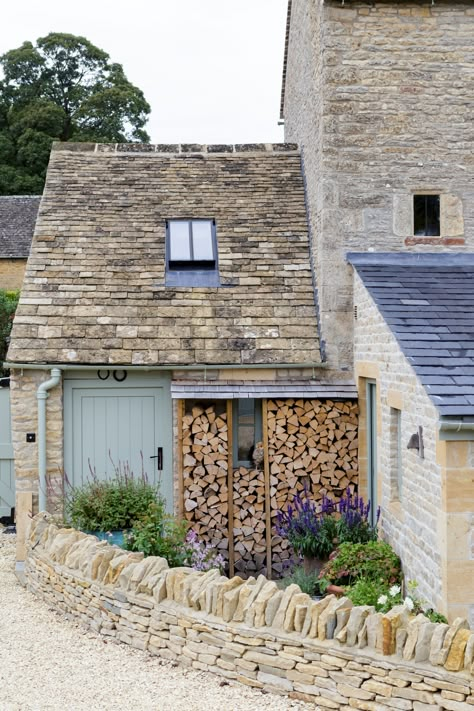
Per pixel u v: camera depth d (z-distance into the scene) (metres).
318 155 11.19
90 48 44.34
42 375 10.38
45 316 10.60
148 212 12.35
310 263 11.63
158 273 11.33
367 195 10.73
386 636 5.75
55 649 7.29
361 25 10.76
